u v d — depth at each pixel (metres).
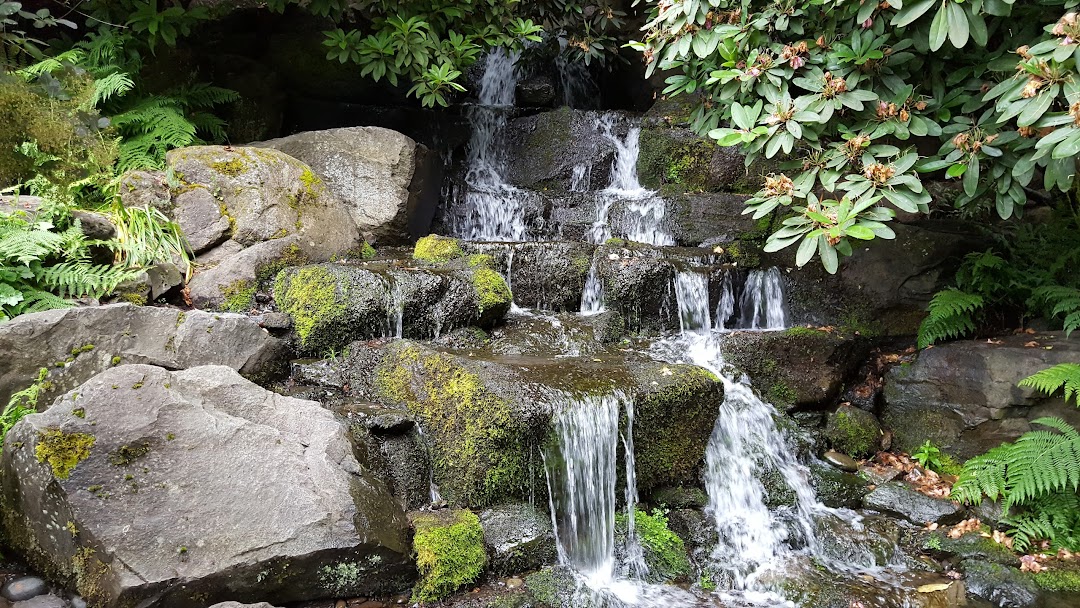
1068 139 3.45
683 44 4.79
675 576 3.97
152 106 5.71
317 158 5.91
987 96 3.95
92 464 3.03
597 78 9.05
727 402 4.80
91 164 5.07
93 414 3.12
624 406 4.07
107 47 5.66
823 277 5.78
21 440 3.11
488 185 7.48
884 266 5.64
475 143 7.61
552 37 8.26
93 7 6.00
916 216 6.00
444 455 3.89
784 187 4.33
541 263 5.48
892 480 4.81
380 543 3.28
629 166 7.18
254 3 7.56
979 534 4.31
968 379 4.92
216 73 6.69
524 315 5.27
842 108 4.37
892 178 4.07
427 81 6.35
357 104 7.41
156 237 4.79
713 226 5.96
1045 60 3.59
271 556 3.07
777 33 4.68
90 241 4.46
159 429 3.19
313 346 4.50
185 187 5.09
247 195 5.18
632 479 4.18
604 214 6.37
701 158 6.62
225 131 6.51
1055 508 4.31
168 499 3.06
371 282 4.59
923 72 4.50
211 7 6.77
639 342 5.21
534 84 8.18
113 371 3.28
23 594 2.98
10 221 4.23
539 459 3.81
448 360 4.04
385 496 3.58
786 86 4.41
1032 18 4.21
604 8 7.92
